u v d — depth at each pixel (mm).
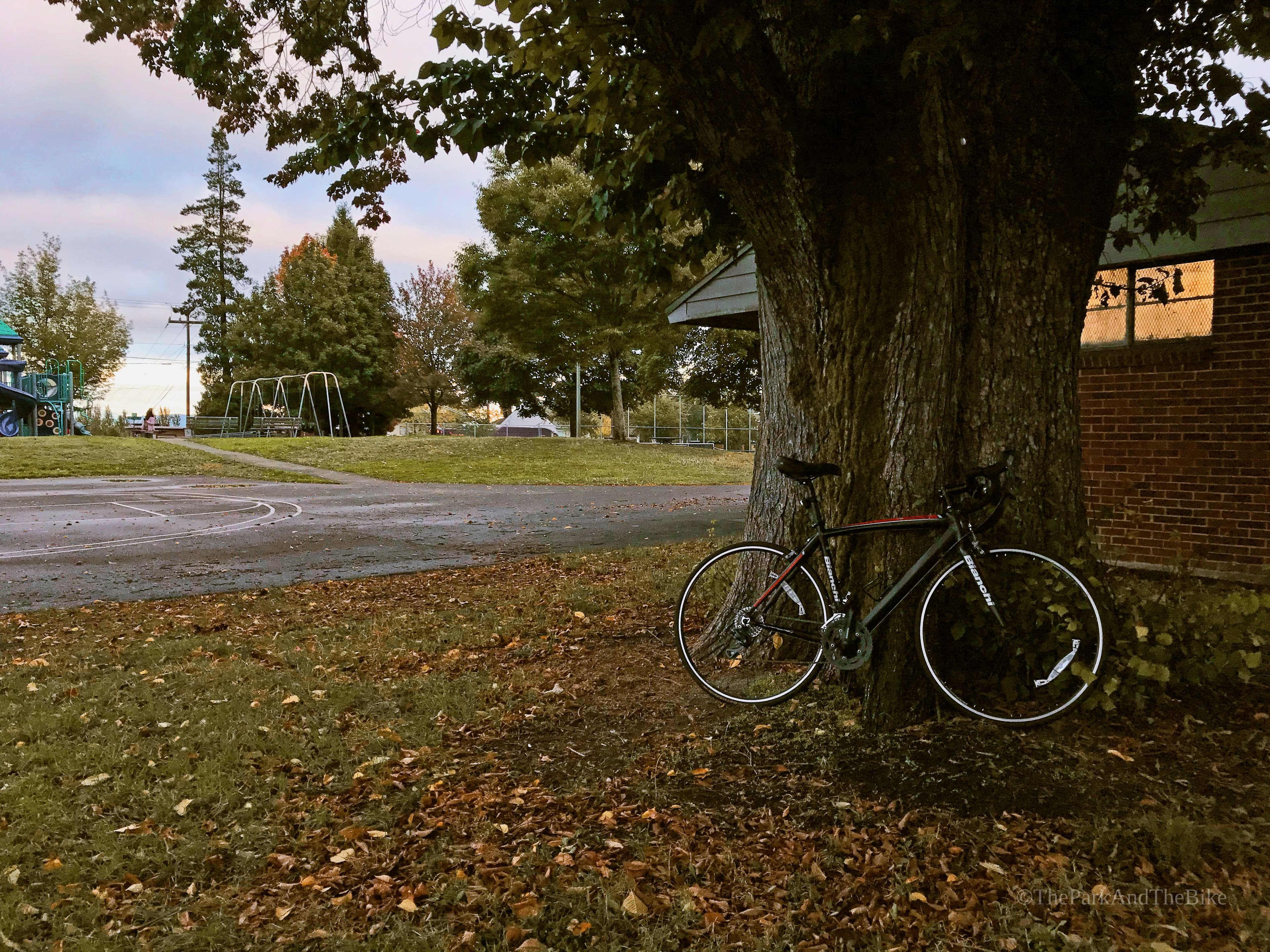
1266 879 2471
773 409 4996
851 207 3736
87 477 23328
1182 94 4613
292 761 3672
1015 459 3730
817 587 3787
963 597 3611
